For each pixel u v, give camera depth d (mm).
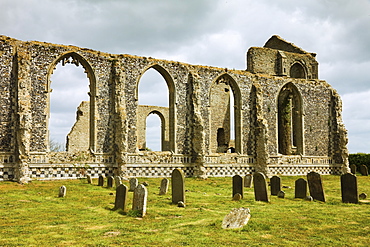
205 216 14641
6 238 11273
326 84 40781
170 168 31734
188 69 33750
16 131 25844
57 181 26625
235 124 36188
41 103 27484
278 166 36688
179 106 32938
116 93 29938
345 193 18922
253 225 12664
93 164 28844
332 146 40219
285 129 40844
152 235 11586
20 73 26219
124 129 29281
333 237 11492
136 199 15055
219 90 46344
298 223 13312
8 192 21031
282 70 42188
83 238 11289
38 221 13727
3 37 26688
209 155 33562
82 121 47531
